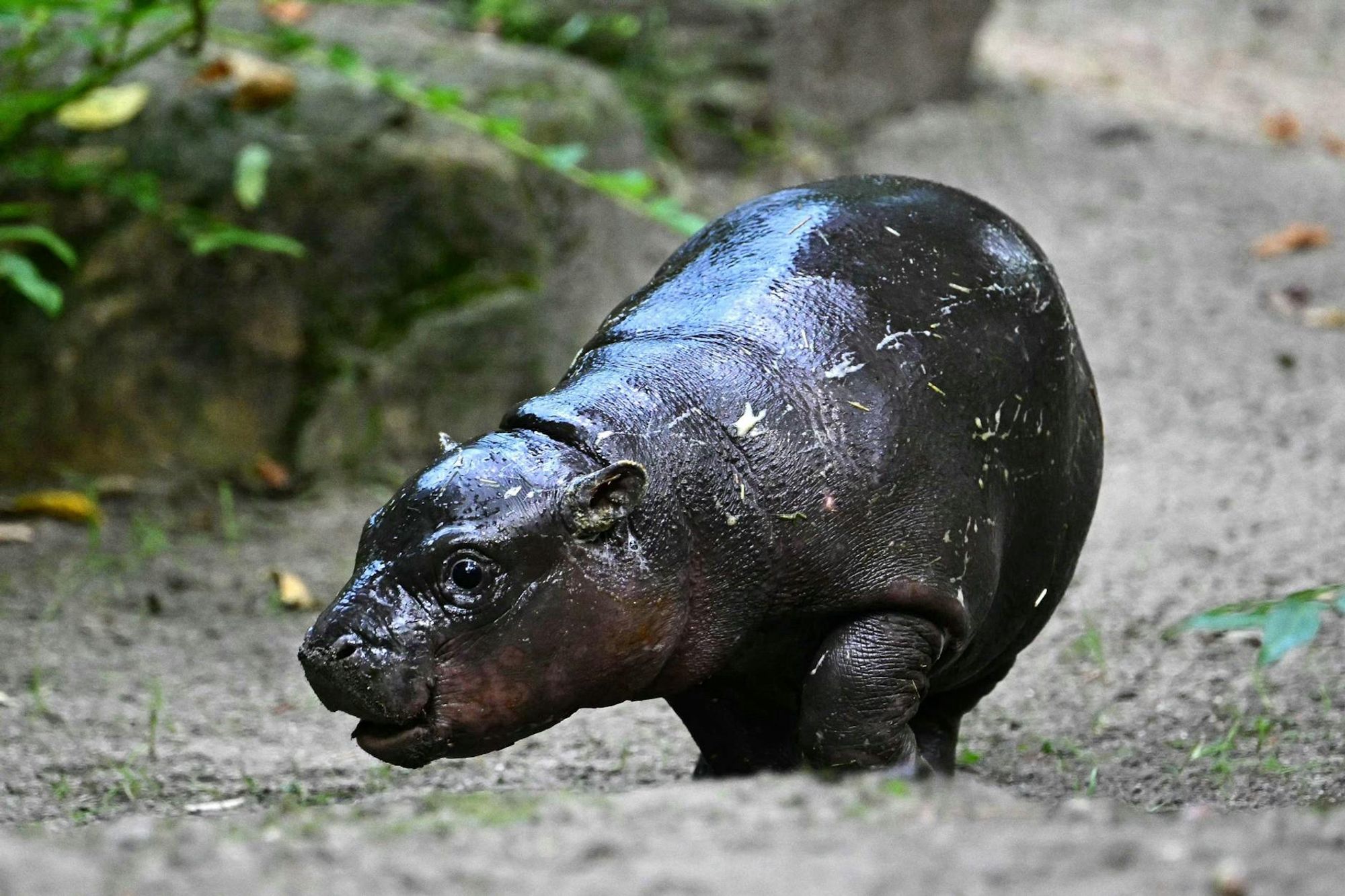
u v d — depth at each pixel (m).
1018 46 43.81
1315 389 25.27
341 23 27.22
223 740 16.02
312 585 20.00
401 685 11.16
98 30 22.19
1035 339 13.09
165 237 22.28
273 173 22.52
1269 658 10.30
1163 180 34.50
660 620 11.71
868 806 8.84
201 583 20.03
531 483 11.48
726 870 7.91
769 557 11.94
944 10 37.19
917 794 9.14
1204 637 18.02
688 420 11.97
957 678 13.74
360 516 22.05
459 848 8.29
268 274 22.66
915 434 12.21
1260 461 22.91
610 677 11.73
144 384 22.53
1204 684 16.92
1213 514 21.34
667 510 11.73
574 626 11.47
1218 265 30.19
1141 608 18.92
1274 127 38.53
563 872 7.95
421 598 11.30
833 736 12.03
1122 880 7.72
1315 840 8.18
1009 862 7.92
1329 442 23.41
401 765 11.51
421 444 23.25
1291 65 45.50
